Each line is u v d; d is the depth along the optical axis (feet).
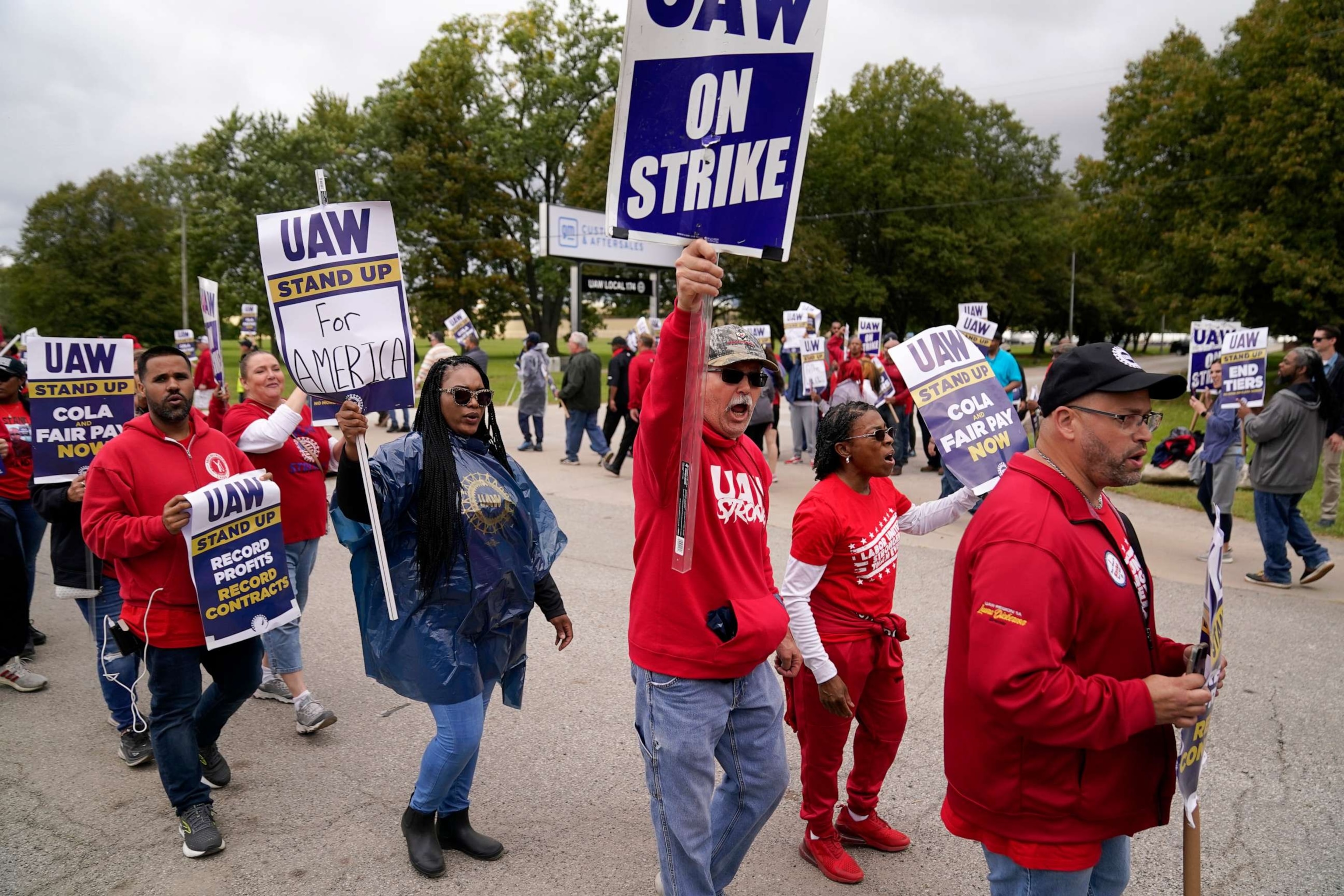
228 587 10.69
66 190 153.69
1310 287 73.72
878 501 10.11
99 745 13.85
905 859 10.65
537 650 17.46
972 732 6.36
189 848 10.64
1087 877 6.21
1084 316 203.21
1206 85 80.02
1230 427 22.90
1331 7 73.26
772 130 6.68
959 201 140.97
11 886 10.12
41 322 150.92
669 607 7.94
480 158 152.25
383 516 9.54
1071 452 6.20
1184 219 81.82
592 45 158.40
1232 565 23.31
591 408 39.83
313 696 15.34
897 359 11.69
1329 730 13.80
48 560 25.39
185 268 139.74
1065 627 5.82
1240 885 10.00
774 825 11.52
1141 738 6.15
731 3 6.46
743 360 8.02
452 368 10.20
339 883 10.15
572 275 69.97
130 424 11.10
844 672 9.80
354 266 9.70
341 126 174.19
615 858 10.68
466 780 10.65
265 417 14.43
